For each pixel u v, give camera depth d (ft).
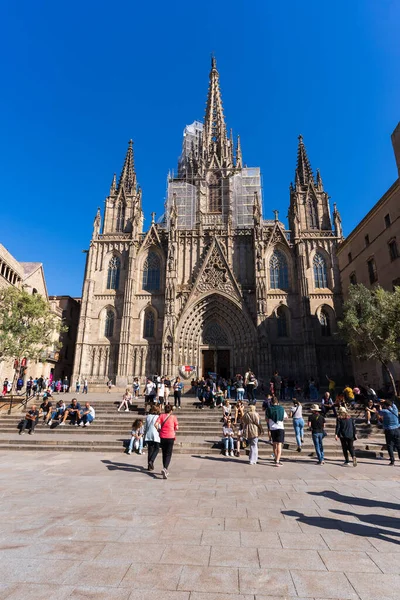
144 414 87.66
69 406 89.25
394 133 110.52
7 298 112.98
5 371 148.05
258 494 34.94
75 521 26.99
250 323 163.84
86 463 50.62
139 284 181.68
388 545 22.88
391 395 103.60
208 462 52.13
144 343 168.35
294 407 60.44
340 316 160.04
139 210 199.52
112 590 17.29
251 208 220.02
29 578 18.34
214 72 277.23
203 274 174.50
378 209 127.03
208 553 21.58
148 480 40.52
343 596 16.96
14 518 27.63
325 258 177.37
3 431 76.28
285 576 18.84
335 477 42.68
